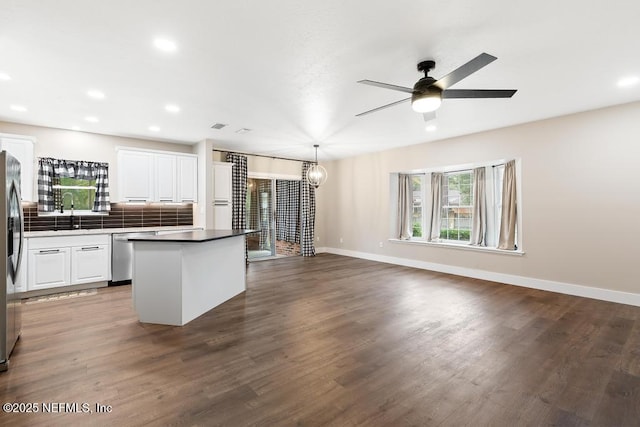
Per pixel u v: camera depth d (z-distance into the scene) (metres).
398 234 6.74
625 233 3.80
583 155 4.09
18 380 2.11
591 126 4.02
